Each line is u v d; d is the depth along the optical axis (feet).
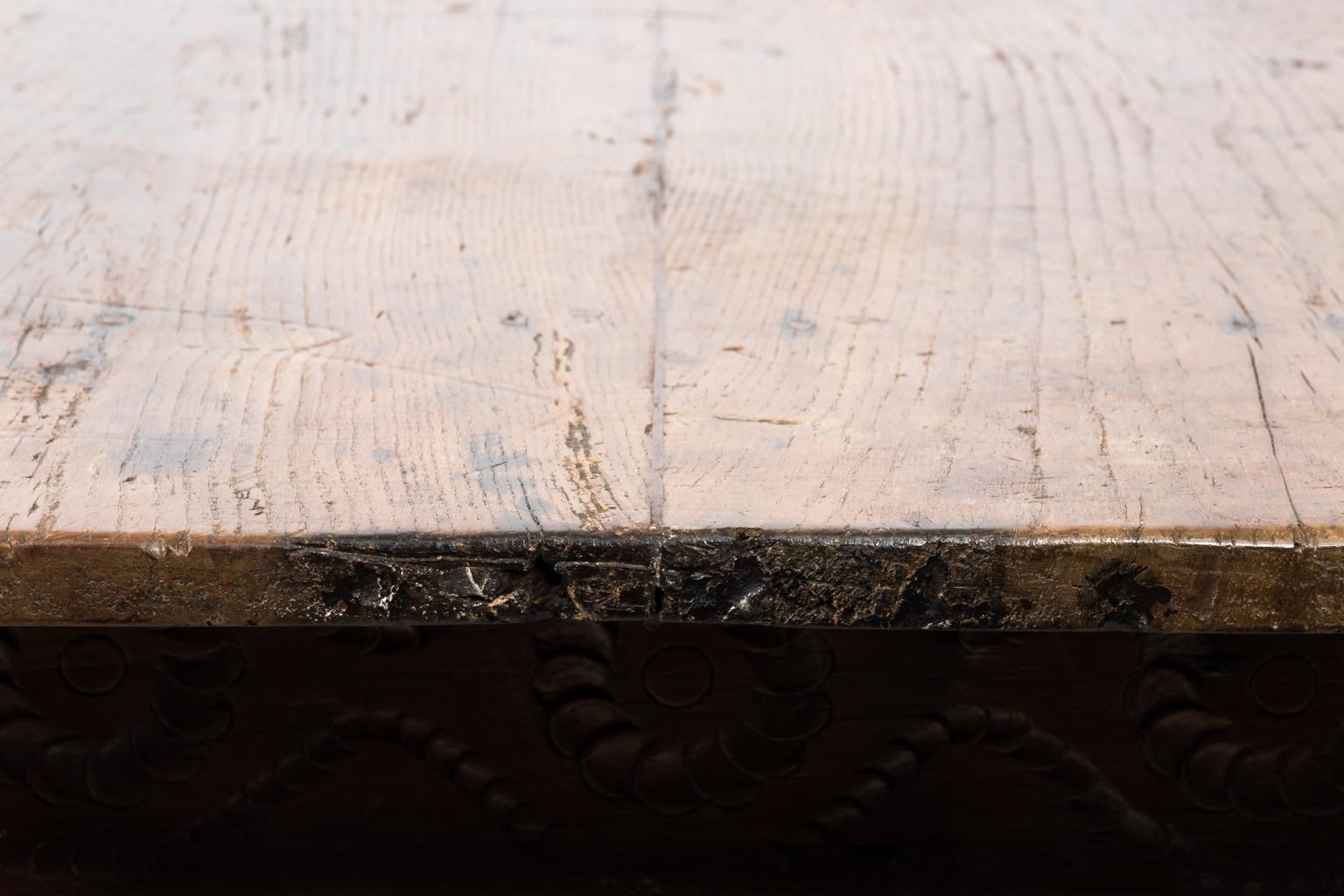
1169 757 3.50
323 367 3.44
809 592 3.19
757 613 3.20
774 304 3.58
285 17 4.48
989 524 3.18
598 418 3.34
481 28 4.43
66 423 3.33
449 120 4.08
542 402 3.38
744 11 4.54
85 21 4.45
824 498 3.22
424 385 3.41
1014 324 3.54
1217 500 3.22
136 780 3.52
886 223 3.78
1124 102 4.17
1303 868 3.57
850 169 3.94
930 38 4.43
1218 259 3.68
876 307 3.57
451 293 3.60
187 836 3.56
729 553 3.17
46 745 3.50
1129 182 3.90
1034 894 3.59
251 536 3.17
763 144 4.01
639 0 4.58
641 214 3.79
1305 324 3.53
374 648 3.45
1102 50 4.38
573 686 3.47
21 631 3.43
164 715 3.48
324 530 3.17
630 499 3.22
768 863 3.56
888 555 3.18
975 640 3.43
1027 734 3.49
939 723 3.49
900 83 4.23
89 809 3.54
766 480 3.24
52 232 3.72
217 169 3.91
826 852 3.56
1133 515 3.20
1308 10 4.57
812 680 3.46
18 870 3.57
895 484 3.24
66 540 3.17
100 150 3.95
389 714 3.49
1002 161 3.97
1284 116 4.11
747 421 3.34
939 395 3.40
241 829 3.56
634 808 3.54
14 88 4.15
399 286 3.61
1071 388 3.41
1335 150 4.00
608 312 3.56
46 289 3.59
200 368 3.43
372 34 4.40
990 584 3.19
